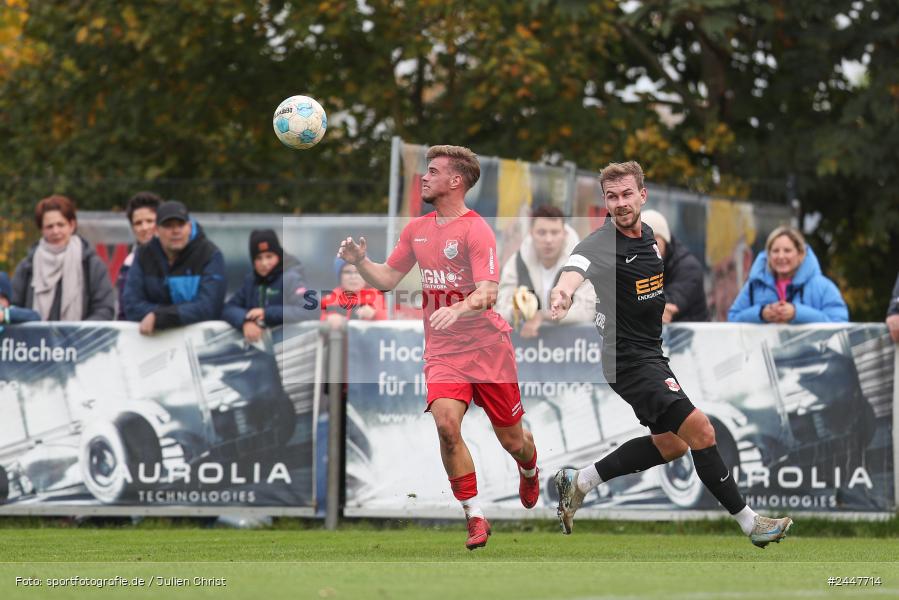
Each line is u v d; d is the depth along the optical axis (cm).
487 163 3469
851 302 5984
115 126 6122
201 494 2933
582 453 2877
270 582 1628
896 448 2880
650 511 2900
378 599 1429
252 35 5903
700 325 2895
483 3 5525
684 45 6112
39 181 4219
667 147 5656
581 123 5769
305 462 2931
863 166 5262
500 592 1488
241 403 2931
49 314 3198
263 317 2930
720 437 2888
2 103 6275
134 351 2945
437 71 6081
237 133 6288
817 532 2861
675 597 1445
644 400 2284
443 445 2252
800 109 5769
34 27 6075
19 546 2484
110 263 3950
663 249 3120
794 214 4575
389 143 6106
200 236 3022
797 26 5516
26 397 2956
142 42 5578
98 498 2945
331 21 5681
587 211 3803
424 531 2914
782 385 2883
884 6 5366
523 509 2895
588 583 1598
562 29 5594
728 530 2891
